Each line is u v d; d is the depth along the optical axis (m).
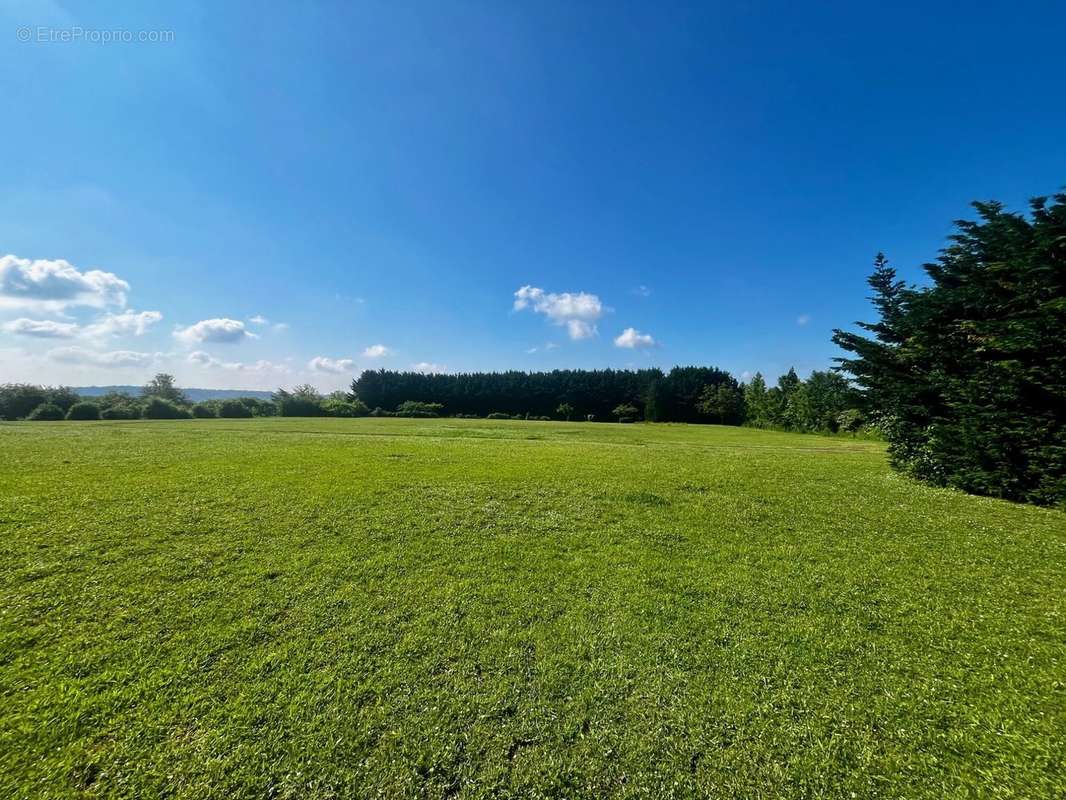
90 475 9.71
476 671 3.65
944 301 10.38
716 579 5.42
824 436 36.81
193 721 3.08
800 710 3.27
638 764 2.80
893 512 8.18
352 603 4.70
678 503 8.62
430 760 2.81
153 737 2.94
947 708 3.29
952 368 10.53
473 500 8.55
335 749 2.88
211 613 4.43
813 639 4.16
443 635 4.15
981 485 9.52
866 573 5.63
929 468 10.68
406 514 7.60
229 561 5.62
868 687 3.52
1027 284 8.96
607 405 73.38
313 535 6.54
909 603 4.88
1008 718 3.19
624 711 3.24
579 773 2.74
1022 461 8.98
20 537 6.07
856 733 3.06
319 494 8.59
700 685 3.53
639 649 3.98
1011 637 4.23
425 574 5.42
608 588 5.14
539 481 10.17
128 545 5.98
